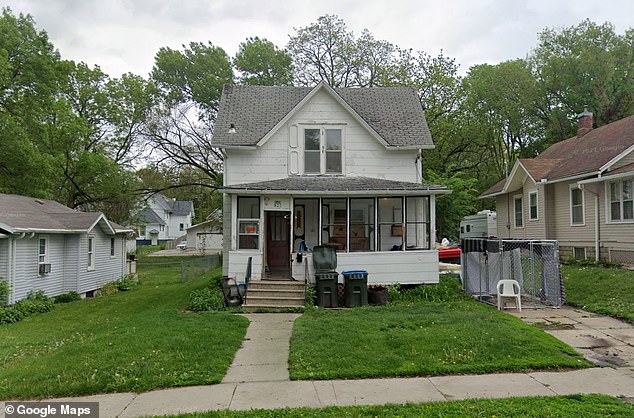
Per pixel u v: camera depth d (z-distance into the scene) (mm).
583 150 20047
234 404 5531
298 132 15914
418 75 30578
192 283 21094
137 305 15000
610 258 16484
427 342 7809
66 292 17391
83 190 29938
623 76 32312
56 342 9484
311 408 5309
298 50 32625
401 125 16812
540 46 36281
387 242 15625
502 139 39781
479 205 38969
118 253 22391
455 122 31047
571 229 18812
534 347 7461
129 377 6445
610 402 5285
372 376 6477
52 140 26953
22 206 17359
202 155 31062
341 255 13695
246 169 15789
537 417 4824
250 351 7953
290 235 14016
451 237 27078
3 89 23031
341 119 16062
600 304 11023
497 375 6469
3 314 12812
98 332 9750
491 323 9023
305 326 9414
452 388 5949
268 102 17859
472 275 13812
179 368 6824
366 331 8719
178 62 29688
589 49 33031
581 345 7883
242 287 13102
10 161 22422
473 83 36688
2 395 5934
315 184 14555
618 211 16188
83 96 30719
